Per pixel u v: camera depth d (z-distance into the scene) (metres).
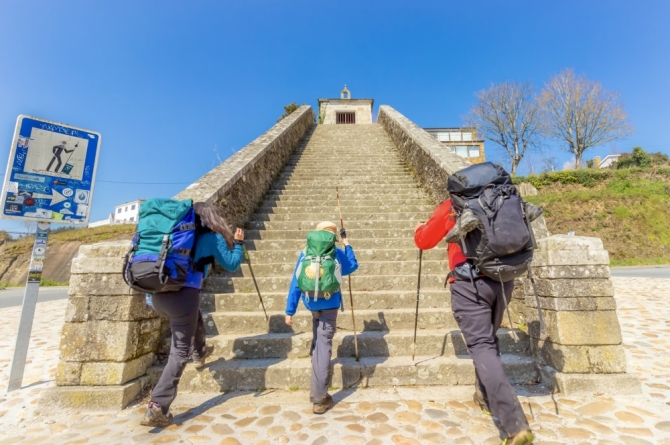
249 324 3.56
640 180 21.14
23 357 3.11
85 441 2.20
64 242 29.06
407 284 4.34
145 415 2.29
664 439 2.09
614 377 2.74
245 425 2.35
